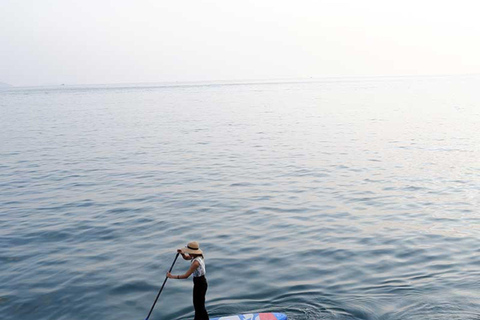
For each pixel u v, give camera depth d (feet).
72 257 47.98
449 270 42.19
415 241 50.39
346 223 57.41
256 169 92.99
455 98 337.93
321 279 41.04
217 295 38.45
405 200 67.87
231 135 149.79
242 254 47.70
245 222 58.54
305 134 149.69
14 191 77.10
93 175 89.25
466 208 63.16
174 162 102.27
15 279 42.88
